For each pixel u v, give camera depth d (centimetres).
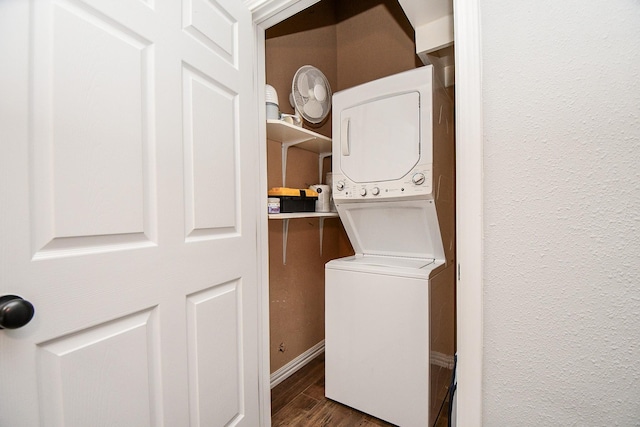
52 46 66
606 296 61
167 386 91
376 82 165
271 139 190
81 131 71
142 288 84
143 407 85
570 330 64
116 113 78
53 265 65
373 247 197
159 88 89
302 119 197
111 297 77
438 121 162
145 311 86
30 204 62
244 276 126
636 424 59
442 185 170
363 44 243
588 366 63
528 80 67
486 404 73
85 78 71
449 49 175
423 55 171
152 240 87
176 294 94
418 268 154
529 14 67
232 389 119
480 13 73
